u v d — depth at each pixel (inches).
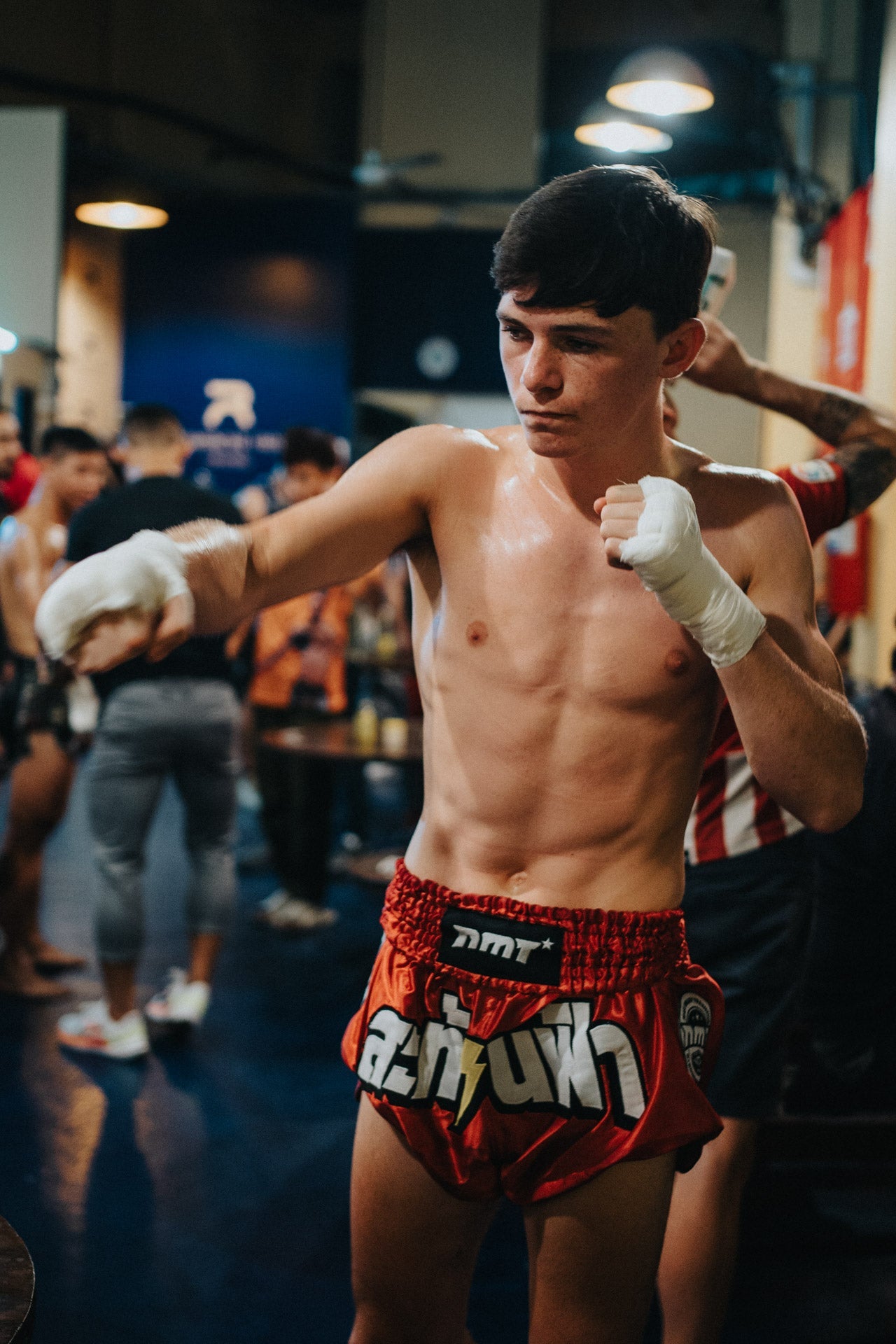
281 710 214.5
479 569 59.1
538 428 53.7
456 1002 58.9
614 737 57.9
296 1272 105.7
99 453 165.8
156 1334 96.0
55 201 336.2
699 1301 82.6
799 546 60.3
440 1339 62.4
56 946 192.1
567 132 470.6
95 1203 115.6
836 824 58.9
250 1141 130.1
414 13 440.8
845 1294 105.3
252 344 435.2
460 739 59.7
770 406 90.3
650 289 52.1
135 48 431.5
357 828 274.5
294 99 524.4
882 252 210.5
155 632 50.0
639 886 59.3
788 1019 86.6
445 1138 58.8
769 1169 104.1
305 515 57.9
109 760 146.9
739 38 451.2
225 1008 170.7
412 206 446.0
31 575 164.7
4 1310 45.8
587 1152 57.4
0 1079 142.4
